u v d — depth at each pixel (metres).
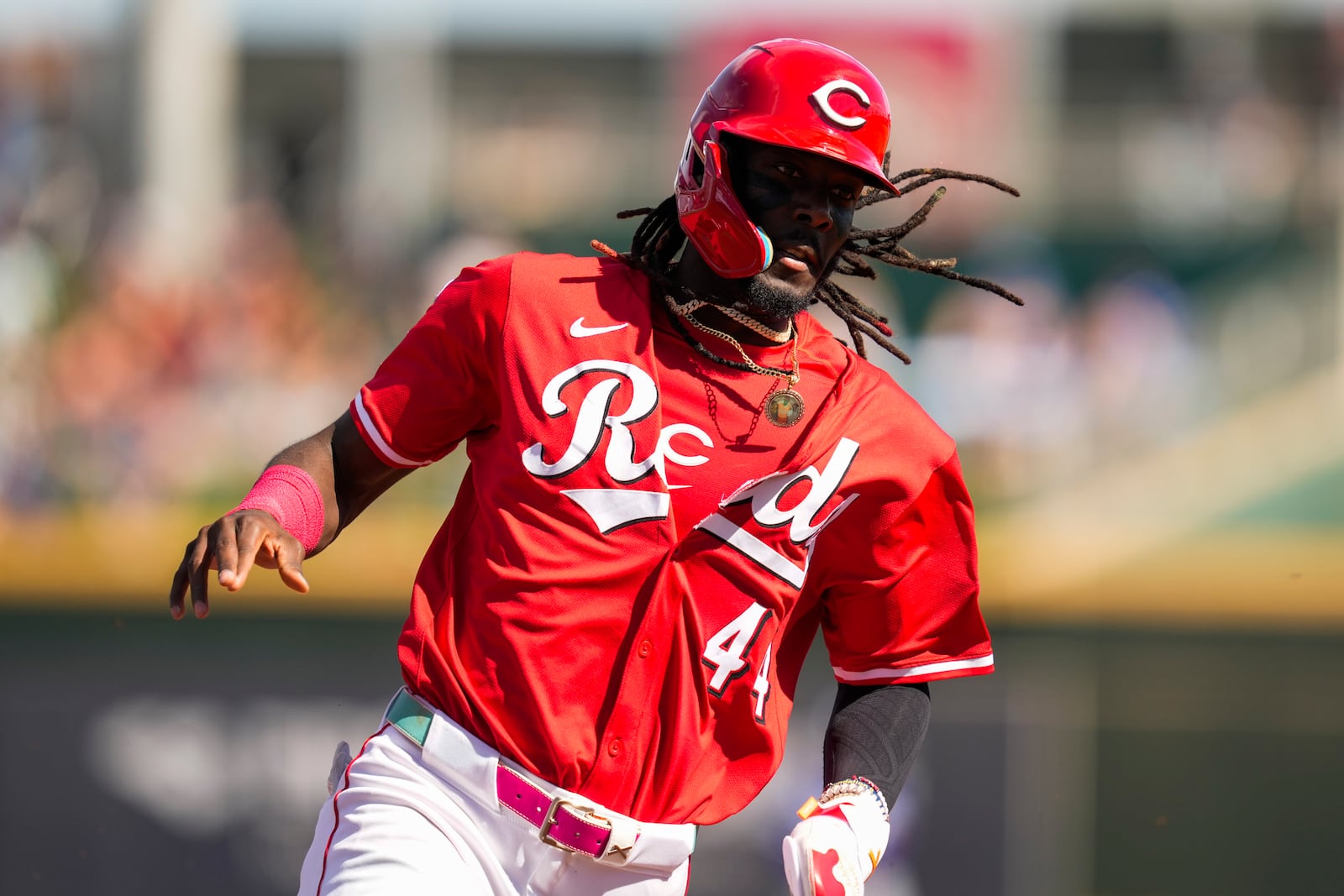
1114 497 32.34
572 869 9.62
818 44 10.23
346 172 43.09
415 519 30.14
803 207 9.84
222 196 42.03
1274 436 33.22
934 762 29.45
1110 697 30.34
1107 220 37.56
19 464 31.08
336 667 29.11
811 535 10.01
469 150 42.56
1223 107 39.56
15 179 37.94
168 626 29.33
